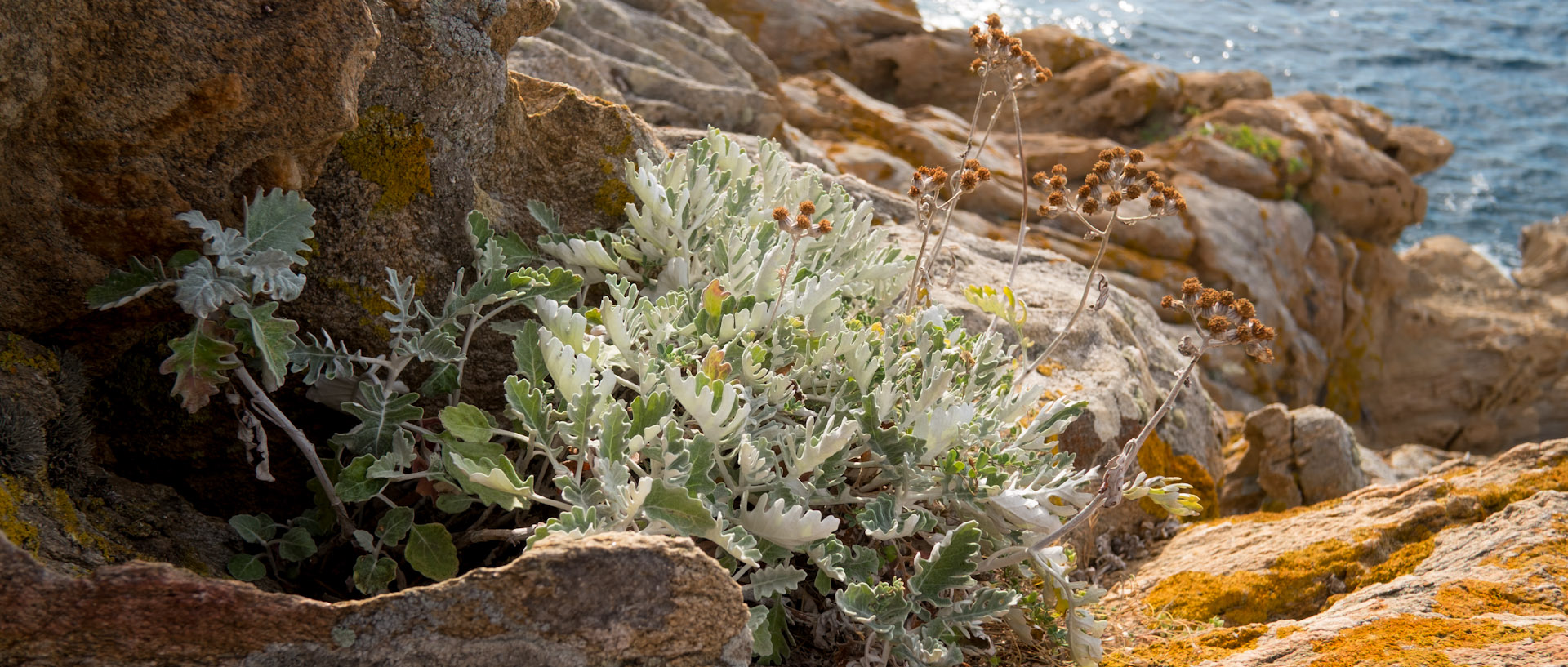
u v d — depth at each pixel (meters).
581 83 6.22
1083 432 4.10
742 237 3.22
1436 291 17.61
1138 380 4.67
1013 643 3.04
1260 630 2.95
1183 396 5.23
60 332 2.39
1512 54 34.72
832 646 2.82
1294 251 14.47
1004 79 3.35
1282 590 3.36
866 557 2.60
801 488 2.59
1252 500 5.58
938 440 2.68
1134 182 2.98
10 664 1.76
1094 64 15.92
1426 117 29.78
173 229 2.32
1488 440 16.22
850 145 12.32
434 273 2.91
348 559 2.72
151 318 2.47
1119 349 4.80
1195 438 5.14
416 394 2.58
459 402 2.95
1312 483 5.47
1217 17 35.31
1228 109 15.89
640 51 9.07
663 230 3.13
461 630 1.94
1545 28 37.09
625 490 2.25
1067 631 2.76
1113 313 5.06
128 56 2.14
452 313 2.70
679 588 2.04
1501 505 3.42
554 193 3.35
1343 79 31.58
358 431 2.49
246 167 2.36
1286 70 31.67
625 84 8.21
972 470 2.71
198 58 2.20
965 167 3.44
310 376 2.48
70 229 2.24
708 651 2.11
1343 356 15.98
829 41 15.84
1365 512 3.69
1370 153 15.97
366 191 2.74
